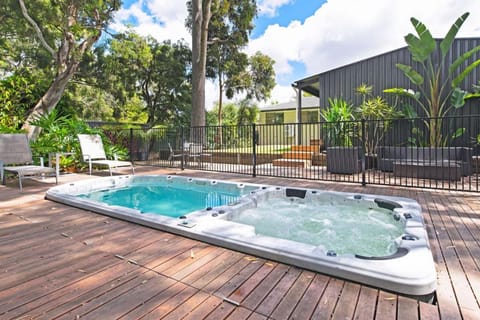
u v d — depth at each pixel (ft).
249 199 11.85
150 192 17.67
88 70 39.73
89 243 7.78
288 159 26.84
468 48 25.12
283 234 10.03
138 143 33.30
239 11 47.47
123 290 5.34
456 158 19.80
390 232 9.86
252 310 4.68
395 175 18.81
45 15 24.29
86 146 21.42
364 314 4.54
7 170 16.66
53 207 11.80
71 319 4.49
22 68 34.63
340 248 8.70
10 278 5.83
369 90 27.53
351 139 24.91
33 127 24.79
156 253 7.07
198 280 5.70
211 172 22.77
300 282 5.58
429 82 25.86
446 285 5.41
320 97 31.37
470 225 8.98
